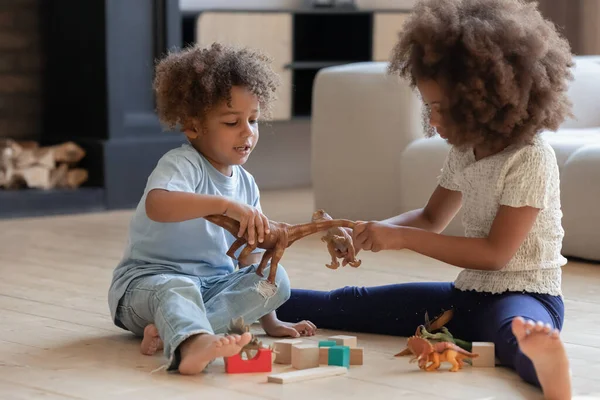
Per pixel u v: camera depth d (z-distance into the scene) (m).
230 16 4.70
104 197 4.54
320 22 5.38
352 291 2.23
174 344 1.82
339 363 1.89
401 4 5.59
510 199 1.95
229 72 2.05
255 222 1.92
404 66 2.01
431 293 2.14
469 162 2.06
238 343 1.77
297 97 5.33
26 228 4.00
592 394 1.75
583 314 2.45
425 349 1.88
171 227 2.06
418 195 3.67
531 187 1.94
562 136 3.62
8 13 4.66
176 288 1.96
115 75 4.55
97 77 4.58
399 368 1.90
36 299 2.60
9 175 4.38
